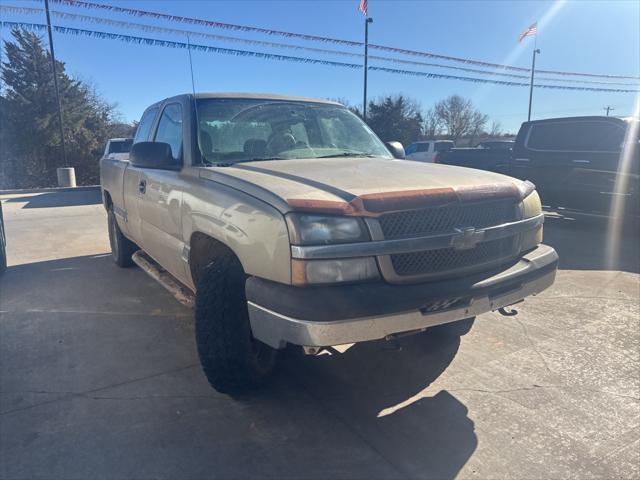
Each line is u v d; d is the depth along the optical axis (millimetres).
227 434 2701
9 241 8023
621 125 8398
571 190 8961
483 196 2766
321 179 2727
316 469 2426
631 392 3166
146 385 3225
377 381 3311
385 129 45875
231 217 2674
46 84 34438
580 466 2455
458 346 3859
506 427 2785
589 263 6480
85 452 2529
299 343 2311
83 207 12586
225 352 2811
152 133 4465
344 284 2355
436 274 2561
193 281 3420
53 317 4453
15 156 32344
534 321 4391
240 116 3756
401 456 2529
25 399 3043
